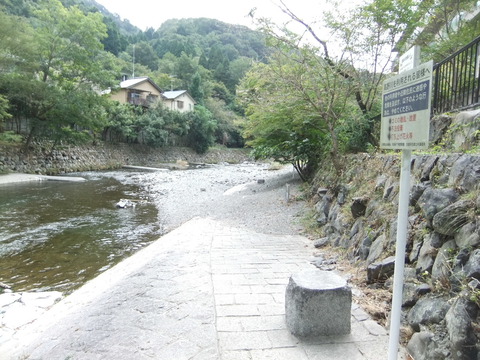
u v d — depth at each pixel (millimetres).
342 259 4652
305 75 7223
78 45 21203
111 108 27391
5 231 8227
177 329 2744
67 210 10914
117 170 26375
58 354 2590
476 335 1791
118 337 2674
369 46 7102
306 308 2594
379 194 4559
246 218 8672
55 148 23906
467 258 2174
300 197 10094
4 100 17578
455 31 8102
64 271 5812
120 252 6887
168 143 37469
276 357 2354
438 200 2766
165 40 66438
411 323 2453
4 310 4168
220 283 3773
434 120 4758
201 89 46312
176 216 10148
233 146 49594
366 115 7391
